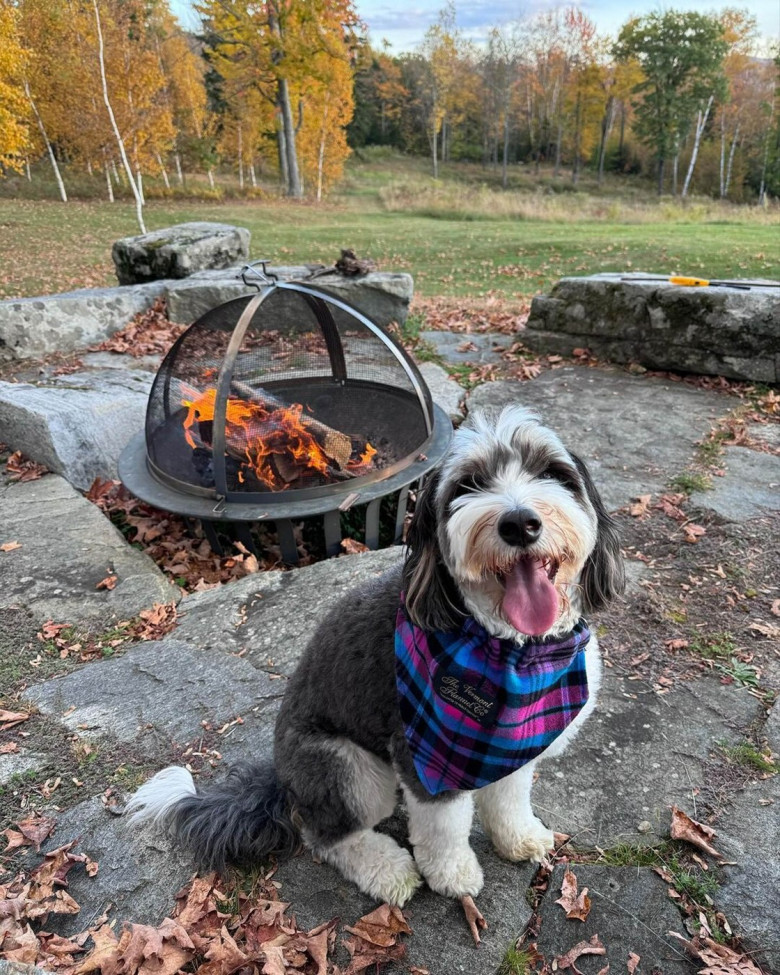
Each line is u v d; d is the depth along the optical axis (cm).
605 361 266
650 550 153
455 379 259
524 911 81
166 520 185
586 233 727
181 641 131
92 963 76
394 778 84
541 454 74
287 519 154
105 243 720
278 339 182
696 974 75
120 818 95
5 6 690
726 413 220
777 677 115
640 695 112
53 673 125
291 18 1042
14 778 101
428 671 73
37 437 194
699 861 85
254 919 81
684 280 257
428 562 74
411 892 83
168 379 175
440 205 1052
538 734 74
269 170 1717
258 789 86
